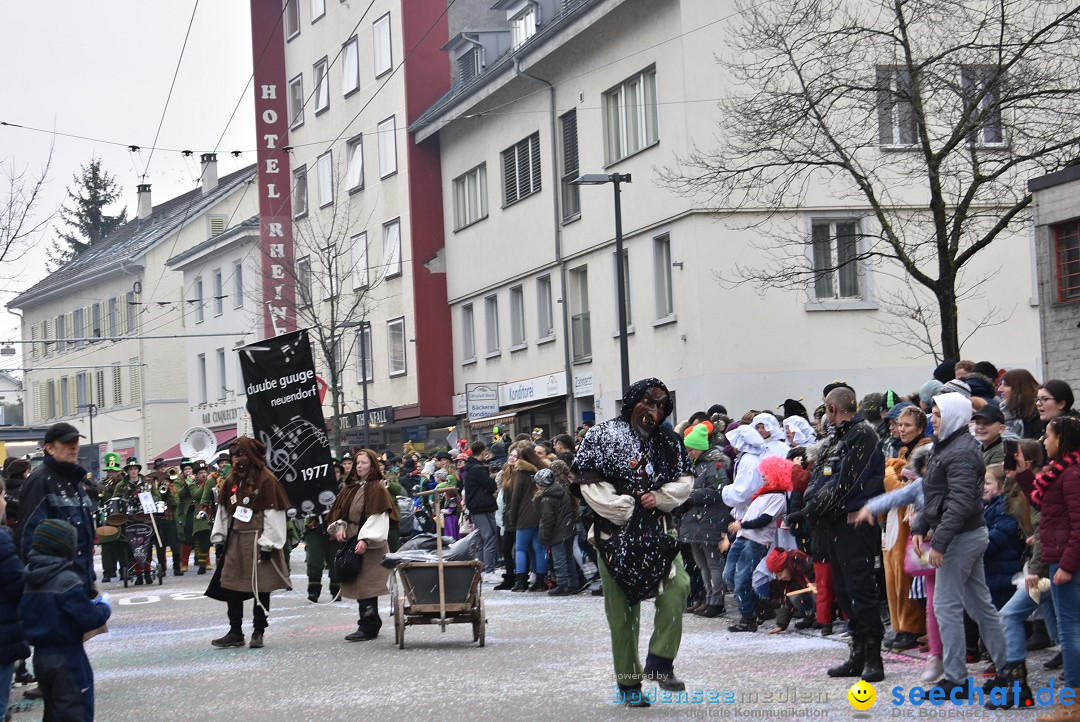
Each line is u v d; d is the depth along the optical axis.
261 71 46.34
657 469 8.61
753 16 23.88
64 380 70.06
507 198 34.94
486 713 8.78
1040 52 19.69
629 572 8.53
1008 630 8.36
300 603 17.98
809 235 25.55
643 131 27.95
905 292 26.00
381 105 40.78
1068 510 7.80
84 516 10.23
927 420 11.39
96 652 13.56
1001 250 26.47
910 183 23.08
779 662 10.39
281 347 15.86
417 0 39.56
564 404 32.19
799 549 12.24
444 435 39.09
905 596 10.62
